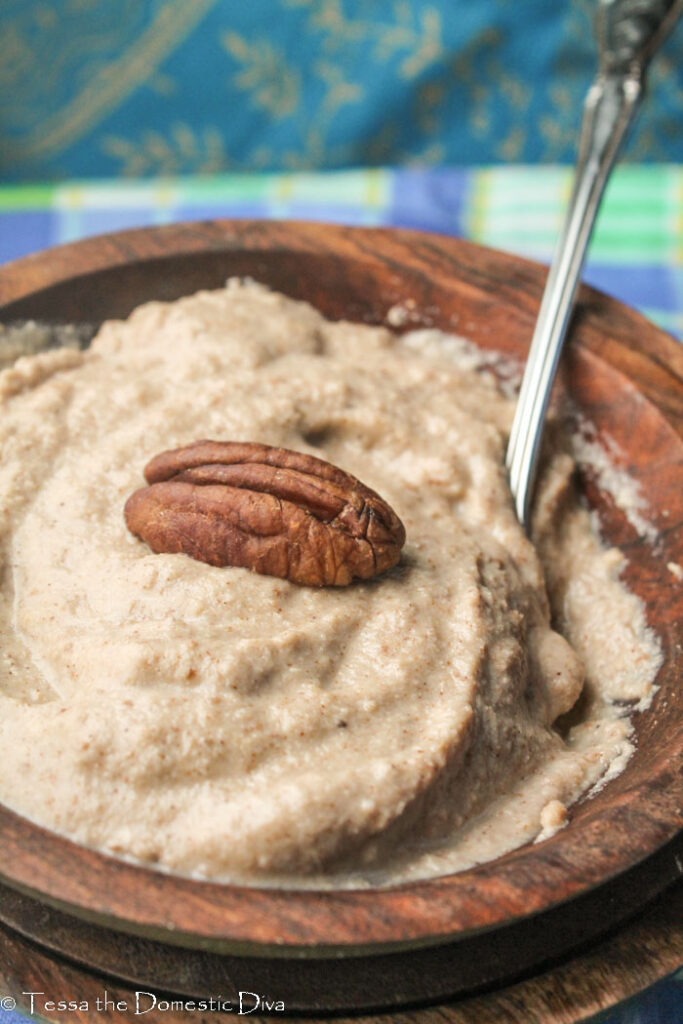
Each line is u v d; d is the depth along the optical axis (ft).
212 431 0.66
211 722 0.56
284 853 0.54
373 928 0.51
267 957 0.54
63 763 0.55
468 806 0.58
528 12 1.17
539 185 0.95
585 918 0.57
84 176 1.32
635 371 0.71
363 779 0.56
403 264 0.75
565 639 0.67
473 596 0.62
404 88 1.24
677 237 0.92
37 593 0.61
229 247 0.75
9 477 0.64
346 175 0.96
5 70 1.25
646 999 0.60
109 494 0.64
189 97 1.27
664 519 0.68
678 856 0.58
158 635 0.58
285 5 1.20
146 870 0.51
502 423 0.72
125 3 1.21
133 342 0.72
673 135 1.25
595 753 0.62
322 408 0.68
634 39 0.78
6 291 0.71
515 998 0.56
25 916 0.57
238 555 0.60
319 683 0.58
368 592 0.61
